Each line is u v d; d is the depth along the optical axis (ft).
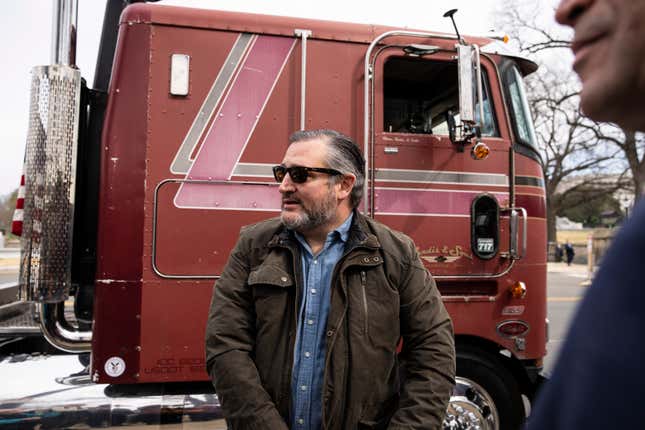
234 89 9.96
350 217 6.10
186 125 9.73
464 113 9.71
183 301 9.44
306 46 10.29
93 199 10.24
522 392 11.30
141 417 9.23
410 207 10.32
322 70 10.35
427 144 10.50
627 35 1.93
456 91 12.55
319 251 5.98
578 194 109.60
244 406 5.25
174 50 9.81
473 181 10.62
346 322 5.49
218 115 9.86
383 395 5.54
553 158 104.32
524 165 10.97
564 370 1.77
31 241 9.10
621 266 1.66
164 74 9.73
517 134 11.01
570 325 1.82
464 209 10.53
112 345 9.19
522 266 10.74
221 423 9.41
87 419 9.19
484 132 11.04
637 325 1.56
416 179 10.41
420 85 12.49
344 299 5.51
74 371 9.91
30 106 9.32
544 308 10.93
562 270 76.07
